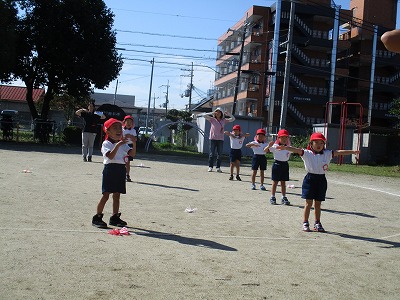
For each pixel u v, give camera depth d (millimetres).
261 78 49188
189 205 9016
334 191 13414
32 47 28953
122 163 6680
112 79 31250
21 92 59312
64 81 29922
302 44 48688
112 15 30344
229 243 6160
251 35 49250
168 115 55906
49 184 10391
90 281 4340
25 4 28172
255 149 12125
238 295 4223
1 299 3785
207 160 23844
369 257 5902
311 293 4410
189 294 4164
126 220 7199
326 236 7039
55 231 6152
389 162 36250
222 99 60812
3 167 13102
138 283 4375
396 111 42656
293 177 16906
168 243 5945
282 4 47000
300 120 48875
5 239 5578
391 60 51125
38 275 4410
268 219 8125
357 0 51500
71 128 29141
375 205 10891
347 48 50500
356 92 51938
